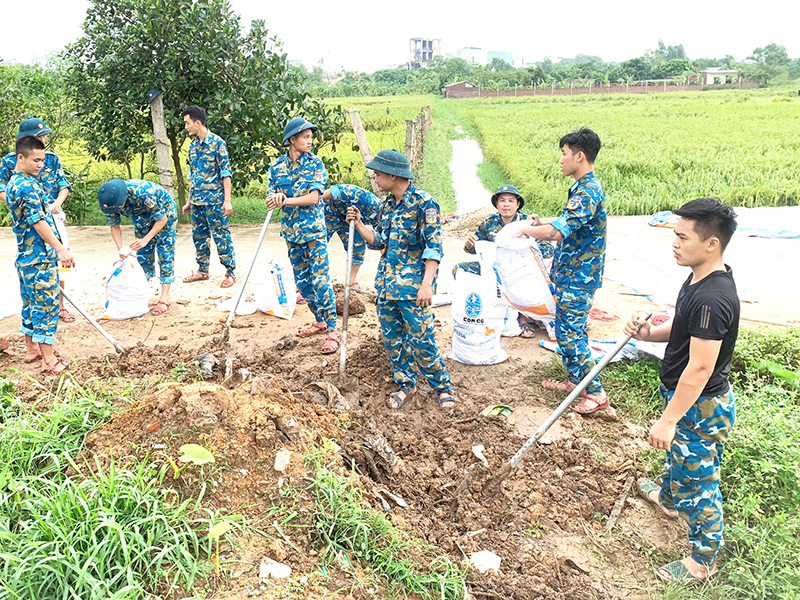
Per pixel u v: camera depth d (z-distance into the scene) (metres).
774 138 24.62
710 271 2.94
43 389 4.80
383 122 32.16
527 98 64.81
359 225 4.98
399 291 4.55
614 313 6.74
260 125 11.16
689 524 3.22
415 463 4.14
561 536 3.57
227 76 11.30
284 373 5.26
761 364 4.99
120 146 11.89
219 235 7.70
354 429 4.21
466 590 3.06
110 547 2.77
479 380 5.31
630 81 79.75
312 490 3.34
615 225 11.77
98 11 11.27
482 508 3.73
